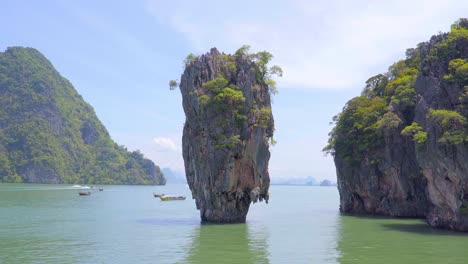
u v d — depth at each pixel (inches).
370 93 3506.4
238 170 2324.1
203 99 2285.9
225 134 2292.1
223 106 2272.4
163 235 1834.4
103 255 1379.2
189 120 2388.0
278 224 2330.2
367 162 3068.4
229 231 1990.7
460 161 1851.6
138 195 6254.9
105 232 1923.0
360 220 2598.4
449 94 2064.5
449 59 2175.2
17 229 2032.5
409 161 2775.6
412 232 1968.5
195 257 1355.8
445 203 2033.7
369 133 3024.1
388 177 2945.4
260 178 2336.4
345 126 3218.5
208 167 2303.2
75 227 2123.5
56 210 3198.8
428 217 2295.8
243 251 1464.1
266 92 2459.4
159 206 3818.9
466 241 1686.8
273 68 2501.2
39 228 2073.1
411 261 1305.4
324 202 5029.5
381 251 1470.2
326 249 1510.8
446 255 1397.6
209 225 2223.2
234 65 2420.0
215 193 2311.8
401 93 2790.4
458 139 1818.4
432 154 1969.7
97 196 5664.4
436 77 2178.9
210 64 2402.8
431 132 1978.3
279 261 1302.9
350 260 1318.9
